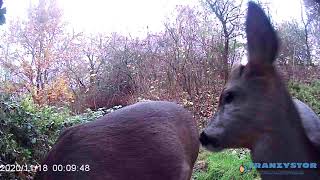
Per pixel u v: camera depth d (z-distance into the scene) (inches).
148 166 36.4
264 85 24.8
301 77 145.3
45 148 81.8
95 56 250.4
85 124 38.8
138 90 199.3
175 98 170.4
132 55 218.4
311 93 131.0
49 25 260.1
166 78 180.9
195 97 164.7
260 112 24.9
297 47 152.8
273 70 24.7
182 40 185.6
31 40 252.7
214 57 173.3
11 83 203.0
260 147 25.2
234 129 25.5
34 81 235.5
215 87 165.8
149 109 40.2
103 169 35.2
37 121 82.3
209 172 88.8
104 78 229.3
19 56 245.4
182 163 38.4
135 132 37.2
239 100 25.4
